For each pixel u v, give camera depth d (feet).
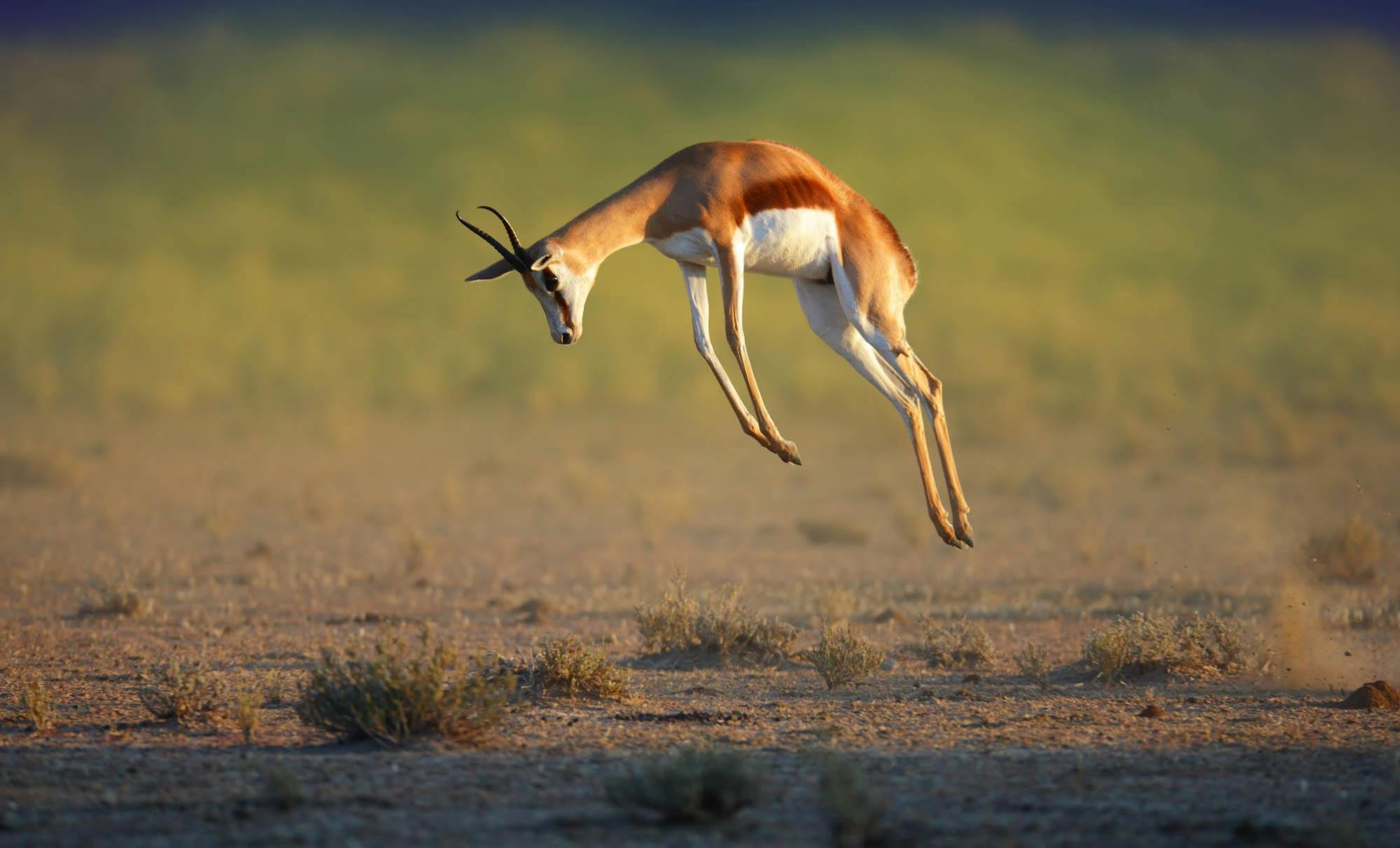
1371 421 251.80
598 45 614.75
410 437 253.85
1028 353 348.59
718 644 74.59
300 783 43.70
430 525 146.92
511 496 174.29
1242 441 210.18
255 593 101.65
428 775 44.65
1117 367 330.34
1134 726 53.11
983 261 437.99
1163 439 232.32
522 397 317.22
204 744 50.62
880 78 573.33
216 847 36.73
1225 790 42.22
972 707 58.34
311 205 483.92
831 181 63.82
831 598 92.32
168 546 127.34
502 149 519.19
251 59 580.71
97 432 250.98
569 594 103.04
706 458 225.97
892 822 38.40
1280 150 524.11
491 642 79.87
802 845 36.76
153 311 383.86
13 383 323.37
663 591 98.32
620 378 321.93
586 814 39.78
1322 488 164.96
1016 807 40.24
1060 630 85.05
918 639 80.94
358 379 331.16
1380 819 39.01
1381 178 502.79
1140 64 590.14
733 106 550.77
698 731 52.31
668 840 37.19
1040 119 546.67
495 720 51.78
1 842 37.17
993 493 175.11
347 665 53.26
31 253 428.15
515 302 412.77
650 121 541.34
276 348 356.79
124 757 48.01
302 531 140.87
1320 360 326.03
